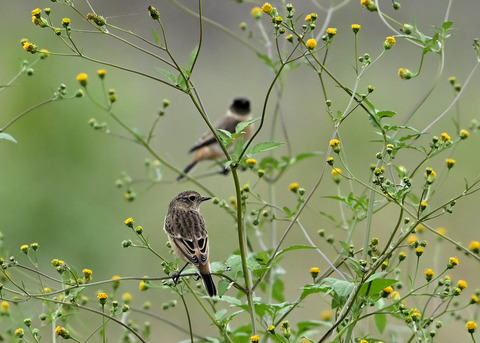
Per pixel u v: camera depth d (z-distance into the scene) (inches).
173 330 574.2
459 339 519.2
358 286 258.7
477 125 363.9
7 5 892.6
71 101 665.6
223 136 261.3
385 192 269.7
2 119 657.0
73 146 646.5
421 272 611.2
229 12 984.3
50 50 735.7
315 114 862.5
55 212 602.9
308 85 914.1
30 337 403.9
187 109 890.1
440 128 826.2
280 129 838.5
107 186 646.5
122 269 609.6
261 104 903.7
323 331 441.4
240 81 938.7
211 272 280.4
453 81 349.1
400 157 768.3
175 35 980.6
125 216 642.8
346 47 939.3
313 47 271.7
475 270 633.6
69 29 271.9
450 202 265.7
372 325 416.5
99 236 604.4
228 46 975.0
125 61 953.5
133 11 981.2
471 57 951.0
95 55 928.3
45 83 666.8
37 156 637.9
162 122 858.1
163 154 807.1
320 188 732.0
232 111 590.9
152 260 621.0
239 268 273.3
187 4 988.6
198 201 348.8
